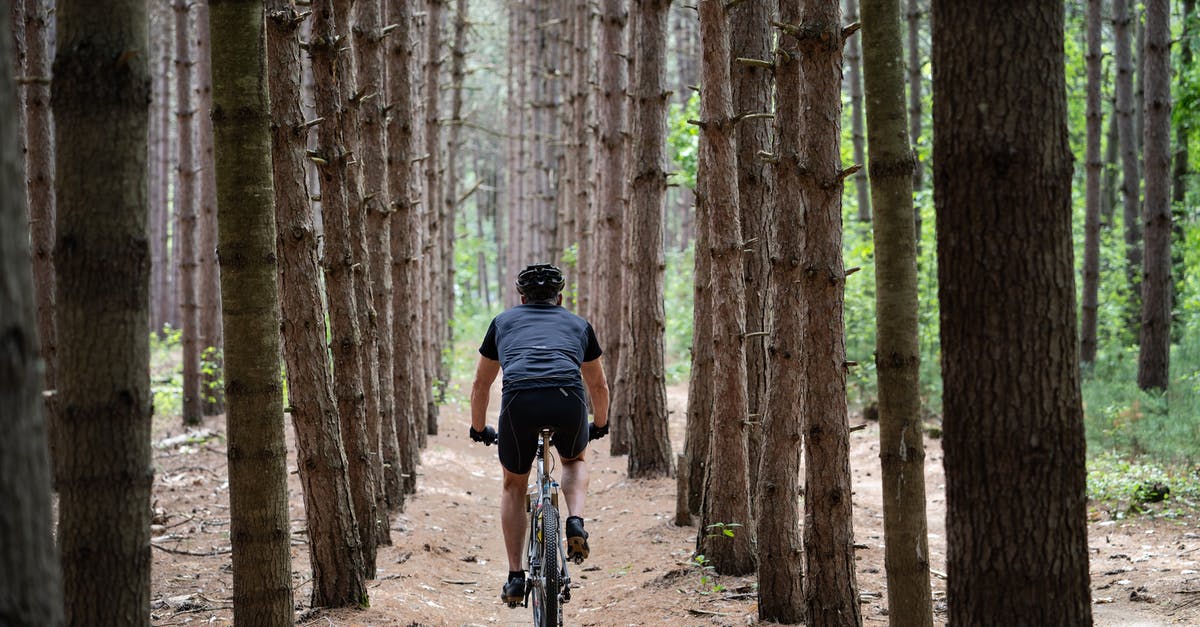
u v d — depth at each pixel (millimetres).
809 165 5727
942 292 3848
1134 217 20594
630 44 15945
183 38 17734
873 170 4676
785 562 6789
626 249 16688
